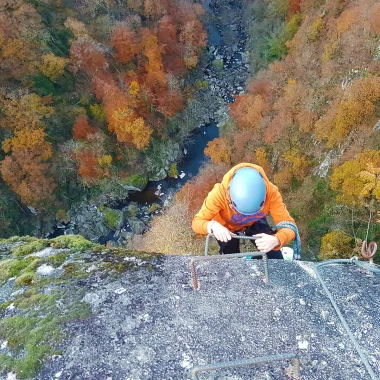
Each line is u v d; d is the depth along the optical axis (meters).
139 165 30.22
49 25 32.28
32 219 27.38
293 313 3.17
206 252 3.39
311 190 21.97
